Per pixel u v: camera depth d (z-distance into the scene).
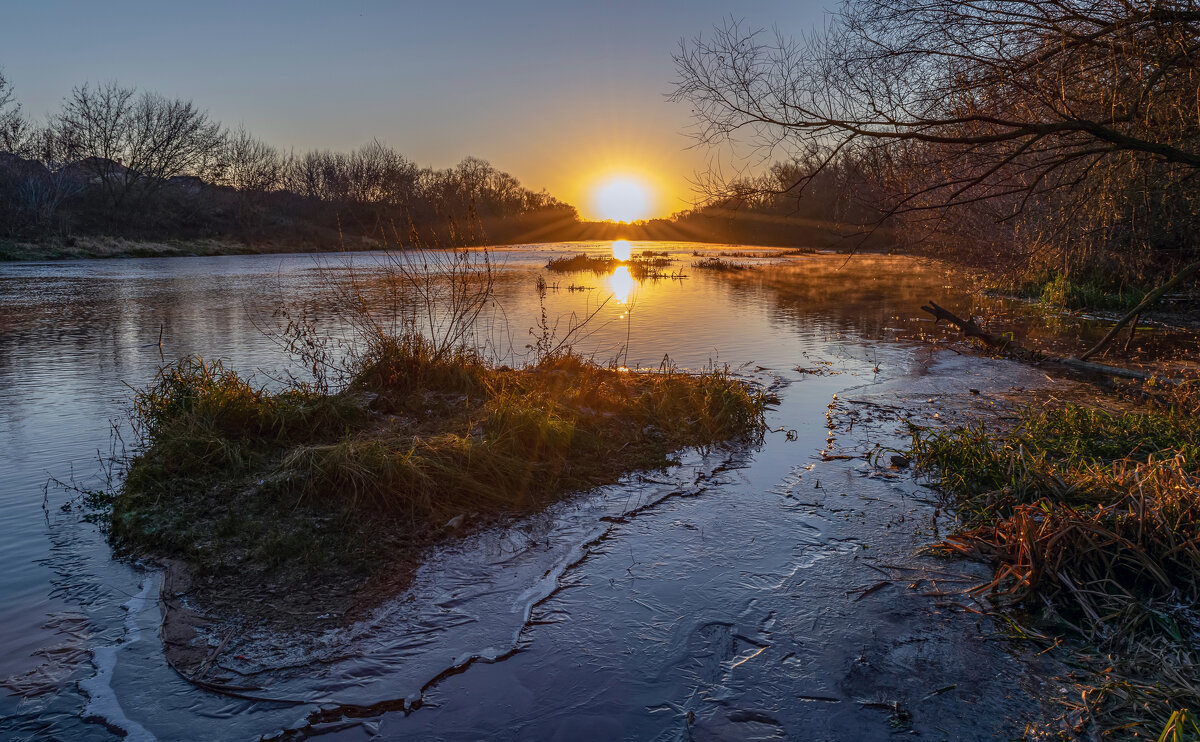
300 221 64.06
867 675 3.29
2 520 4.83
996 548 4.33
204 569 4.12
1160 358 10.80
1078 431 6.58
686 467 6.17
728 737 2.90
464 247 9.06
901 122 7.45
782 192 8.14
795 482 5.80
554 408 6.80
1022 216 11.84
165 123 54.91
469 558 4.42
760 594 4.02
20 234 42.50
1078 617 3.73
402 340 8.30
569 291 22.50
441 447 5.65
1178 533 4.07
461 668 3.32
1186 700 3.00
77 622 3.63
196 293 21.34
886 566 4.36
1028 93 7.58
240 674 3.25
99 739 2.85
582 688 3.20
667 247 73.38
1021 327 14.41
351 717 3.00
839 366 10.52
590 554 4.52
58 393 8.36
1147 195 9.62
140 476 5.17
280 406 6.39
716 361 10.80
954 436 6.61
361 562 4.28
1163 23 6.91
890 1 7.66
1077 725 2.93
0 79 46.09
